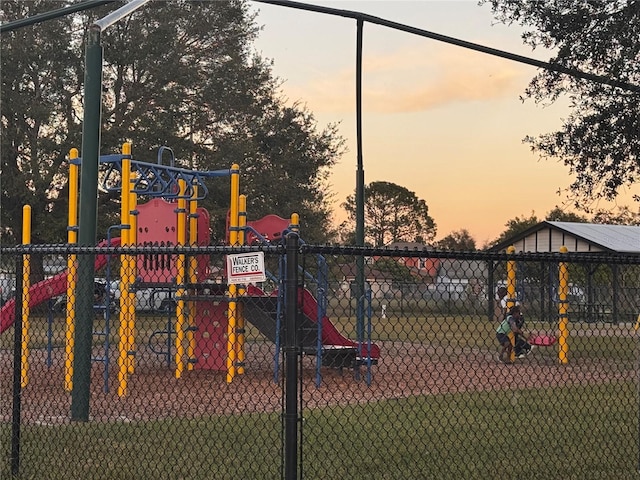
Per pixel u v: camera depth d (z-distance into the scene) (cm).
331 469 699
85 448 761
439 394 1091
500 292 1623
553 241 3566
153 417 923
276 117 4219
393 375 1320
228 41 4106
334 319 1664
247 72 4103
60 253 662
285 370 583
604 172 2127
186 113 3994
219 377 1336
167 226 1390
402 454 753
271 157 4203
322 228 4312
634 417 943
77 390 902
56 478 665
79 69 3828
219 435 791
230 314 1298
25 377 1147
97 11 3794
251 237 1480
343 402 1055
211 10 4078
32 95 3825
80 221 935
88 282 909
